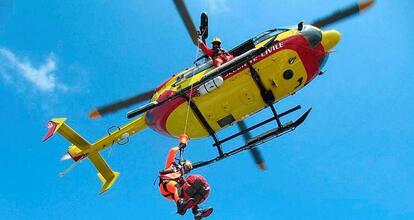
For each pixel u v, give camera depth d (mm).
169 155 8680
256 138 12641
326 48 12828
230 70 12305
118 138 15156
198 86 12484
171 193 8172
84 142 15742
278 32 12953
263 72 12477
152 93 14461
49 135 15180
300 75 12648
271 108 12758
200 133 13461
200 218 8078
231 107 12859
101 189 16406
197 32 13391
